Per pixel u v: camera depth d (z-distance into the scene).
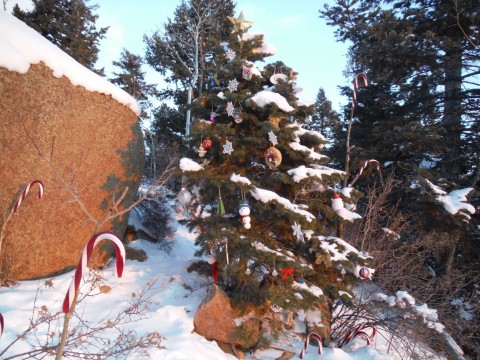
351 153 9.73
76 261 5.60
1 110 4.63
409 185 8.09
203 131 4.90
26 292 4.60
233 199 5.26
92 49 16.11
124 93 6.28
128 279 5.63
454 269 7.81
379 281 6.36
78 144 5.41
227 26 17.95
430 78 9.51
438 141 8.90
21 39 4.91
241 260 4.71
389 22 9.58
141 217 8.22
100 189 5.78
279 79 5.40
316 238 4.91
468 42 9.39
